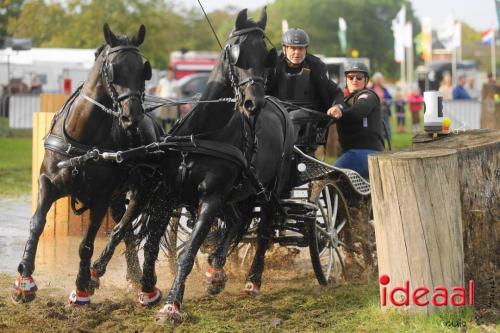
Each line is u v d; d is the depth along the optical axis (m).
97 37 41.62
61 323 7.01
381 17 66.56
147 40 42.62
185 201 7.51
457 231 6.90
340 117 9.01
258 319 7.21
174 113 22.81
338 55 64.12
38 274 9.16
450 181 6.85
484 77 58.03
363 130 9.65
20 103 28.59
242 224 8.36
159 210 7.67
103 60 7.30
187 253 7.05
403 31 47.09
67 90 24.56
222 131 7.30
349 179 8.98
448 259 6.82
